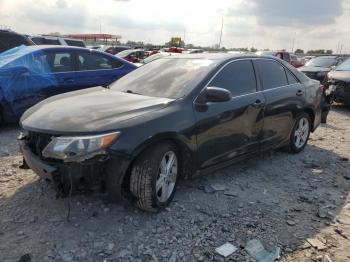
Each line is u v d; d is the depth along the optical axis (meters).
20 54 6.78
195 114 3.84
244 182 4.58
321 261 3.03
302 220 3.69
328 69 14.64
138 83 4.53
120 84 4.72
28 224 3.38
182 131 3.66
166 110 3.64
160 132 3.44
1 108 6.44
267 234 3.39
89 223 3.42
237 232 3.40
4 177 4.37
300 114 5.68
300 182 4.70
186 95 3.90
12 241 3.12
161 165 3.55
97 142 3.14
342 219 3.75
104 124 3.25
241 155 4.60
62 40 16.23
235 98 4.38
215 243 3.21
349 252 3.17
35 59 6.77
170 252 3.06
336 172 5.16
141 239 3.21
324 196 4.31
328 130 7.84
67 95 4.35
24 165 3.88
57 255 2.96
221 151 4.24
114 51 28.64
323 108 6.49
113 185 3.27
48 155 3.21
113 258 2.95
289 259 3.04
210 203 3.94
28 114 3.88
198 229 3.41
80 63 7.36
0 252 2.97
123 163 3.23
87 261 2.90
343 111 10.66
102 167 3.22
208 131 3.98
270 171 5.04
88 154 3.12
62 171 3.19
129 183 3.44
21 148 3.69
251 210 3.84
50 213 3.57
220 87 4.25
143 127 3.35
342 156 5.91
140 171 3.38
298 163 5.44
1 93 6.30
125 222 3.46
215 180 4.57
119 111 3.51
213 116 4.01
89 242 3.14
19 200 3.80
